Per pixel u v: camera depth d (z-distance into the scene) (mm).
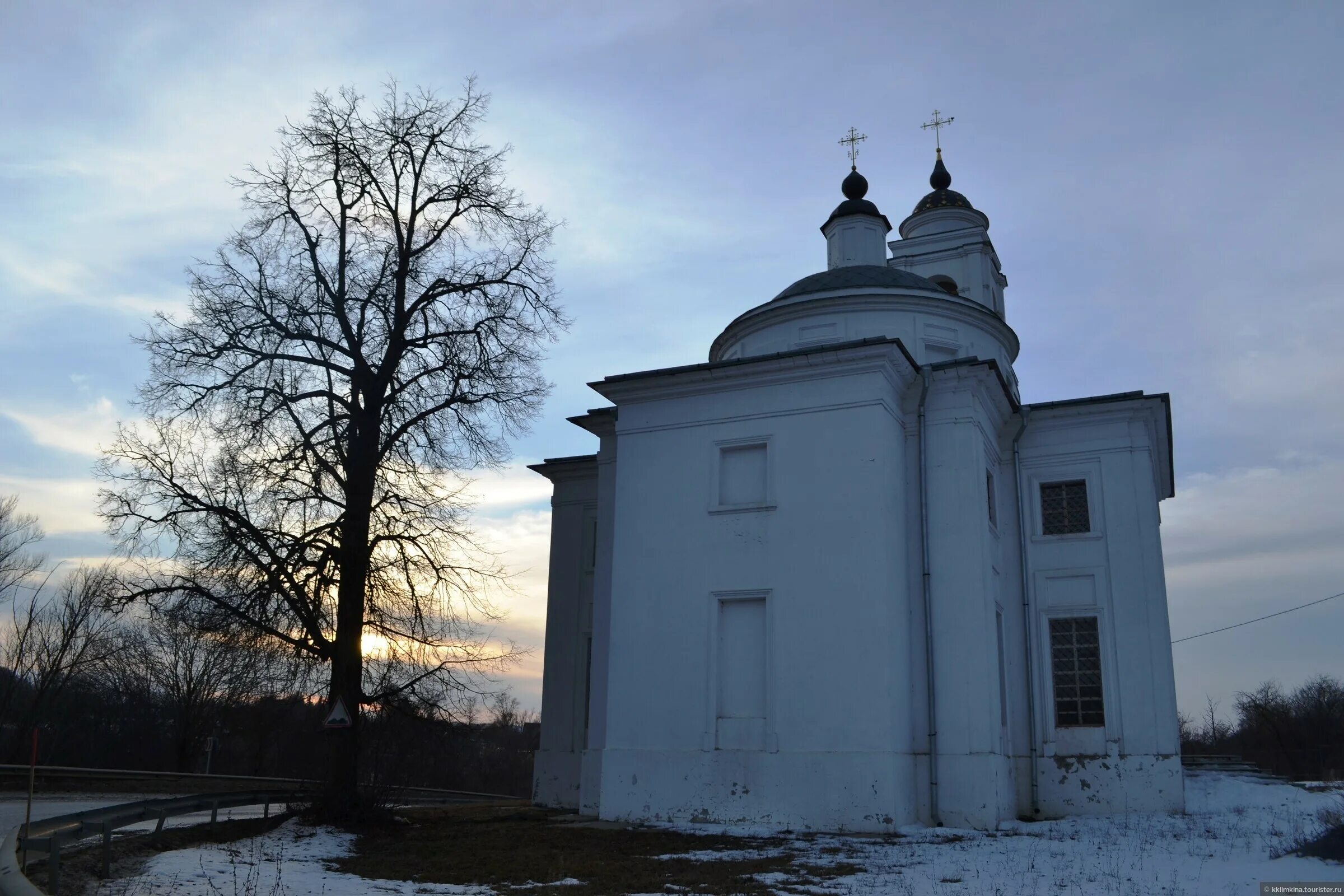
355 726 18328
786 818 18391
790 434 20484
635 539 21250
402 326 20000
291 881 11859
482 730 25344
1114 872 12773
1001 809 19547
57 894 9789
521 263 21312
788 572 19734
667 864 13930
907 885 12062
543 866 13594
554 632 26859
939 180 33875
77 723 46125
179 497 18359
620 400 22188
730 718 19516
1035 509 24062
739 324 26484
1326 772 57781
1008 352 27047
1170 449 27234
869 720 18375
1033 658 22984
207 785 31781
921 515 20781
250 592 17969
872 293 24859
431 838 16844
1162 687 22047
